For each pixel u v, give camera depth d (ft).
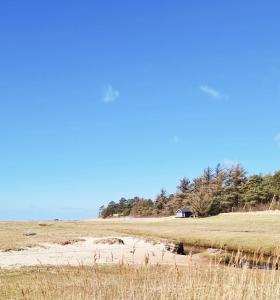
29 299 59.98
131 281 48.01
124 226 388.37
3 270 121.19
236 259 48.16
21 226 361.92
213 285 44.83
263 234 226.38
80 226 388.16
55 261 147.95
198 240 238.07
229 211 461.37
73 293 53.42
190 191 611.06
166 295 44.96
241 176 471.62
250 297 42.86
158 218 558.97
